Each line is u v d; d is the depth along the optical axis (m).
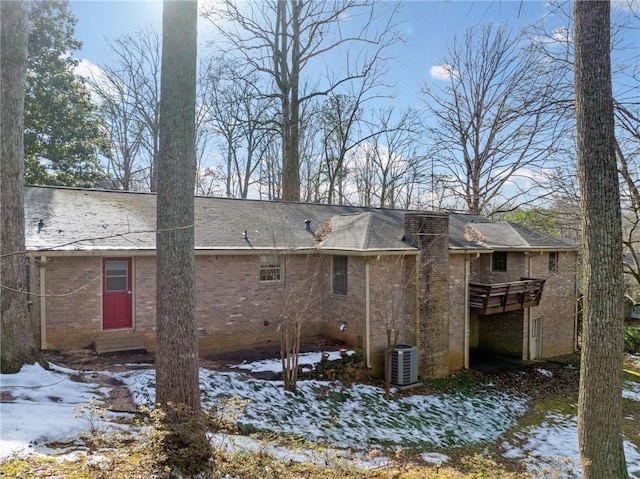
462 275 14.59
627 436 10.46
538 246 16.39
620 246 6.21
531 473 7.55
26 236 9.57
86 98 23.55
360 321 12.36
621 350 6.20
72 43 22.64
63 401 6.72
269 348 12.27
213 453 5.14
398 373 11.69
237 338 12.49
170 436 4.98
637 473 8.32
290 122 21.16
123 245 10.53
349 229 13.80
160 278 5.74
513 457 8.59
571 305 18.23
